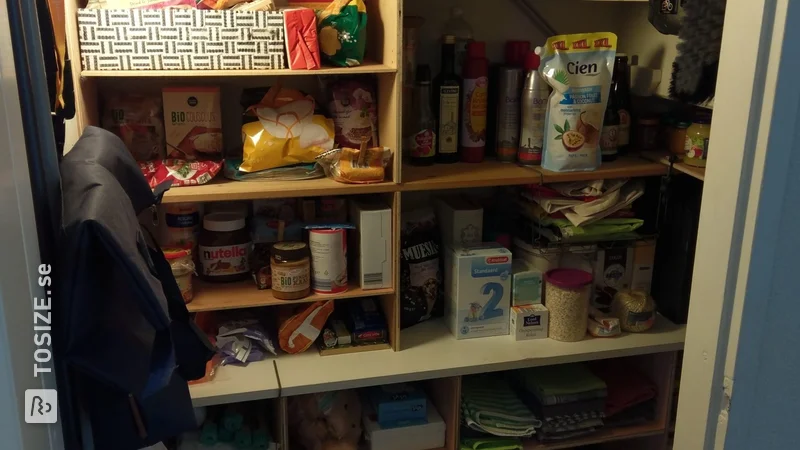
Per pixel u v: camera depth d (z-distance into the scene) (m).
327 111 1.92
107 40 1.59
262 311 2.01
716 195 0.85
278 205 2.02
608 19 2.20
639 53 2.14
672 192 2.04
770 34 0.77
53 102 1.18
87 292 0.85
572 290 1.92
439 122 1.98
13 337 0.68
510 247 2.15
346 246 1.89
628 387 2.07
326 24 1.71
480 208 2.03
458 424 1.90
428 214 2.06
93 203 0.86
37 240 0.83
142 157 1.83
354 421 1.92
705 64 1.73
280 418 1.76
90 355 0.86
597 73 1.87
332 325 1.93
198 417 1.80
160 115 1.83
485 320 1.97
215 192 1.68
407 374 1.78
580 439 1.99
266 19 1.66
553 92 1.89
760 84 0.78
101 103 1.82
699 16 1.72
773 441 0.90
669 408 2.03
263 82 1.98
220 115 1.84
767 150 0.79
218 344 1.82
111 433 1.01
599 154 1.94
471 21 2.08
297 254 1.78
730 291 0.84
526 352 1.88
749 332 0.85
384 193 1.92
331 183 1.78
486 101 2.00
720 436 0.89
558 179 1.89
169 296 1.14
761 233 0.81
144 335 0.90
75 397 0.95
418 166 1.97
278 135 1.77
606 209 1.93
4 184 0.68
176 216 1.85
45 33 1.14
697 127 1.90
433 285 2.03
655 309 2.04
